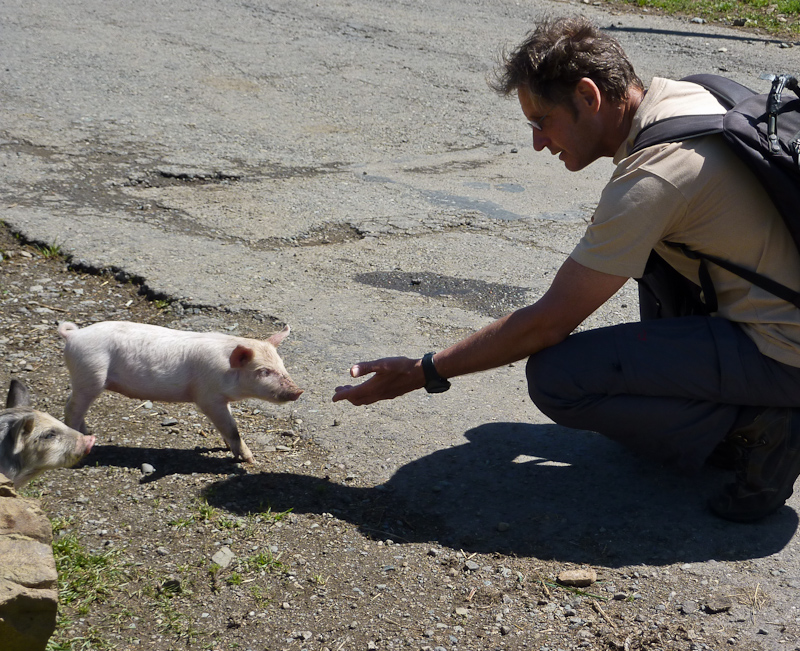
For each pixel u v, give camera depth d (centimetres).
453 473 360
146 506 330
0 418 324
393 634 272
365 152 790
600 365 312
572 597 290
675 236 299
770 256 289
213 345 362
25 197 634
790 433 303
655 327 312
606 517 332
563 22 305
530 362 326
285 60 1034
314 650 264
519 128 878
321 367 439
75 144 745
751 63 1051
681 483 353
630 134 302
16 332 465
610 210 293
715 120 287
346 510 335
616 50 304
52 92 872
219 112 861
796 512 336
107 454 366
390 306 510
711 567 304
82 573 287
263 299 509
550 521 330
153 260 549
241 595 285
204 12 1215
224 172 714
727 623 278
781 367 296
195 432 389
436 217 652
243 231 607
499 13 1278
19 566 220
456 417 403
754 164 276
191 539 312
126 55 1012
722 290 306
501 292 535
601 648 267
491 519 331
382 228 627
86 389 367
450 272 561
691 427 313
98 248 561
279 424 394
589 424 325
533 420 402
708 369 302
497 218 658
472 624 277
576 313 305
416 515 333
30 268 538
